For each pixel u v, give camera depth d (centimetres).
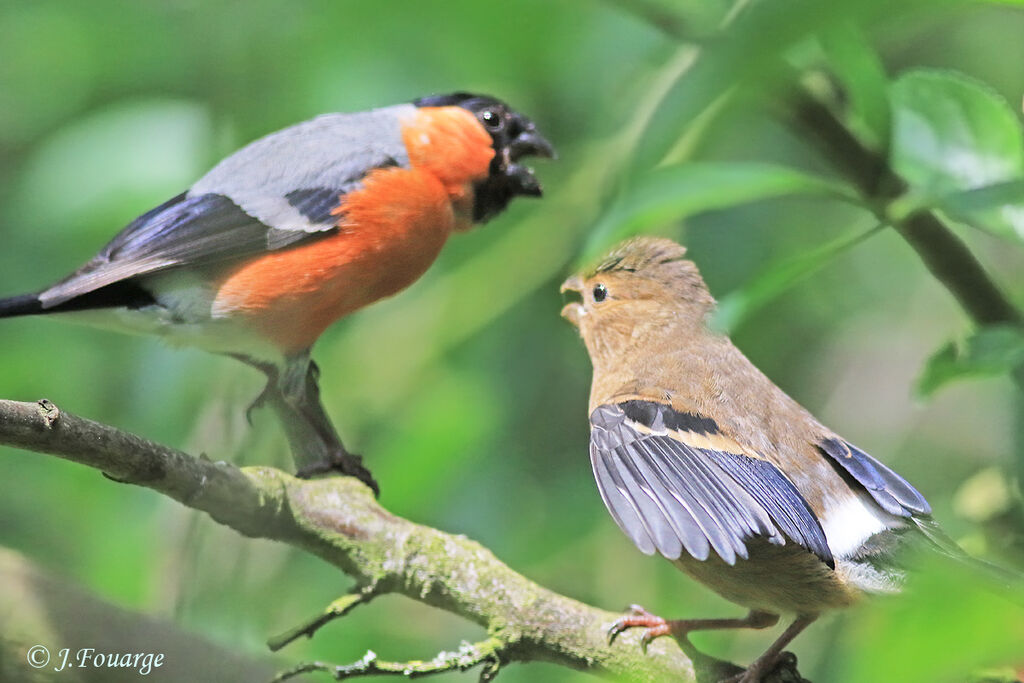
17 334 1299
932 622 320
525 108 1347
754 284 701
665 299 920
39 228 1277
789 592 754
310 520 805
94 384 1276
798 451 782
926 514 747
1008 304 802
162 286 944
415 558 804
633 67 1264
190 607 1070
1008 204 657
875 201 751
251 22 1294
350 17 1196
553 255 1348
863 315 1434
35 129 1395
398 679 1107
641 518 723
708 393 830
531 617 785
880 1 433
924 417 1376
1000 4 523
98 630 790
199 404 1230
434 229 1017
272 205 959
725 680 759
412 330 1345
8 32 1359
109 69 1360
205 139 1274
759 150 1352
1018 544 827
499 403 1316
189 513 1098
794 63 777
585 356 1363
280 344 966
